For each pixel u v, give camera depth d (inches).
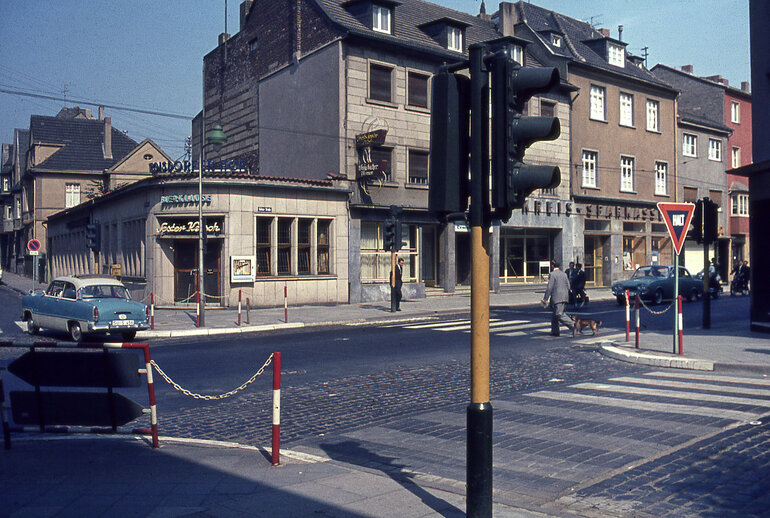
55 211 1924.2
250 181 959.0
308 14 1143.6
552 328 661.3
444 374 449.1
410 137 1144.2
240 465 236.7
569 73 1398.9
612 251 1492.4
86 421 279.0
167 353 562.6
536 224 1330.0
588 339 634.2
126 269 1125.7
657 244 1619.1
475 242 169.5
